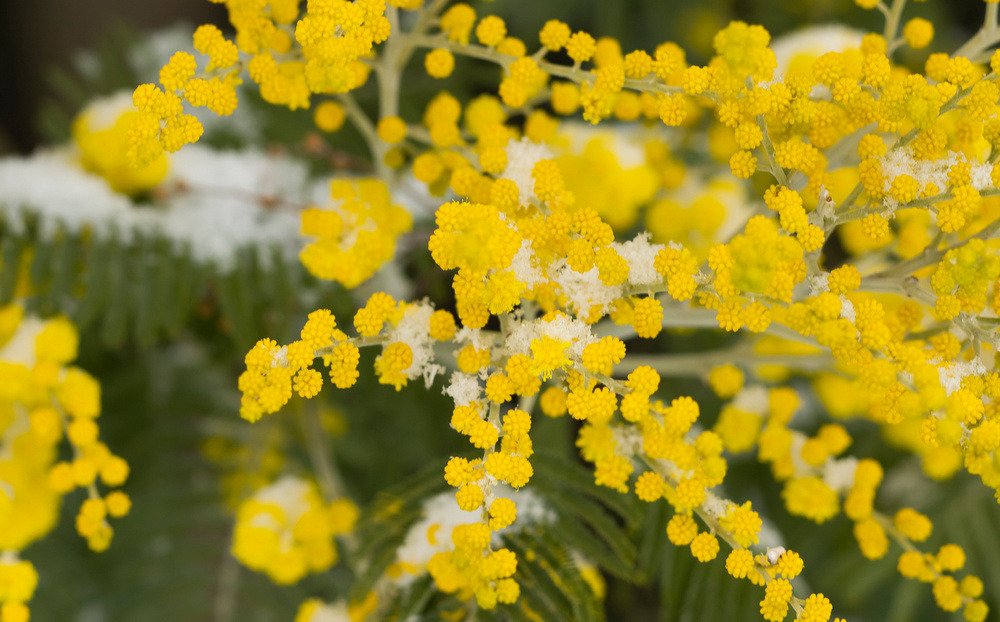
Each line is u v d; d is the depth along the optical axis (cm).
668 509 43
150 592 47
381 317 39
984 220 40
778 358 44
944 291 38
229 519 49
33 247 46
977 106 38
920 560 41
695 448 39
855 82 39
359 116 45
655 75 40
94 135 46
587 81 40
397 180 47
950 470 42
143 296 46
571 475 42
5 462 43
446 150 42
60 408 42
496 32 41
